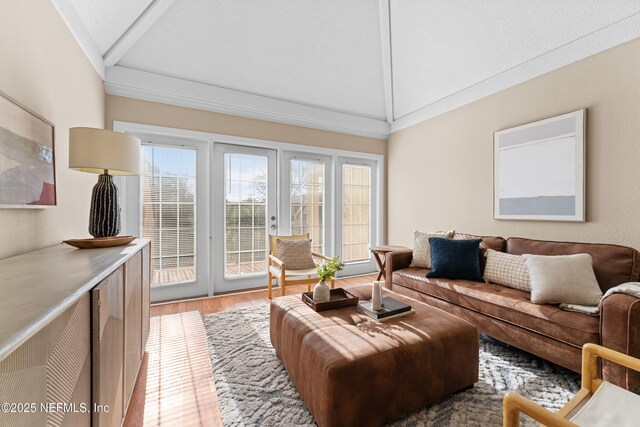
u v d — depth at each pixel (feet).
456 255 8.64
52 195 5.36
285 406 4.94
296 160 13.20
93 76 8.16
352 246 14.82
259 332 7.85
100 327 3.05
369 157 14.89
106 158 5.30
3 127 3.87
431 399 4.74
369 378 4.19
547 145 8.53
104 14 7.30
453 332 5.08
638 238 6.93
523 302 6.43
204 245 11.14
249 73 10.87
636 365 3.41
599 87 7.50
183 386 5.50
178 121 10.44
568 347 5.54
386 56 11.69
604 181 7.47
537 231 8.93
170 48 9.34
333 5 9.50
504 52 9.17
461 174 11.34
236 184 11.89
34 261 3.87
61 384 2.31
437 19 9.60
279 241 11.28
